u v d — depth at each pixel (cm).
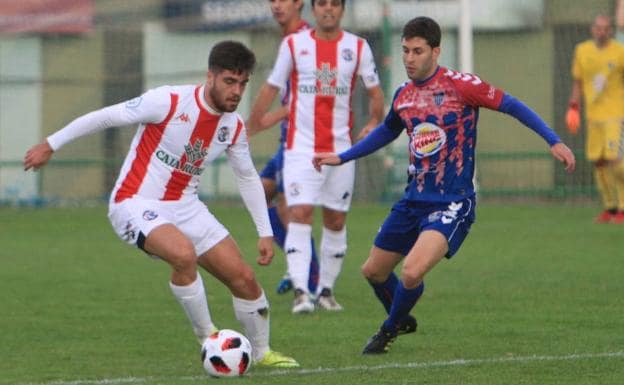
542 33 7556
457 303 3634
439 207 2680
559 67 7562
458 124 2672
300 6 3812
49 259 4922
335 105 3603
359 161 7631
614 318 3309
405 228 2734
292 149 3606
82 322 3338
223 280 2606
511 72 7581
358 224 6244
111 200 2628
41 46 7775
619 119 6031
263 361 2634
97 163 7788
